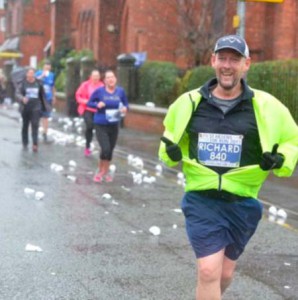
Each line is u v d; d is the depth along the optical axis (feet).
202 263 14.79
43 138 66.64
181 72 85.51
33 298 18.67
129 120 80.48
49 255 23.12
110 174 44.06
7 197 33.91
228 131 15.11
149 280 20.68
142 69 83.76
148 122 75.51
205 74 66.23
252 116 15.08
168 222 29.50
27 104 55.26
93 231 27.12
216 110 15.20
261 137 14.85
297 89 52.37
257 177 15.19
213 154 15.19
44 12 199.00
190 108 15.26
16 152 54.13
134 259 23.07
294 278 21.42
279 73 53.98
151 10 103.76
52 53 156.15
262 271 22.16
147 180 41.32
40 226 27.58
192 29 85.10
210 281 14.74
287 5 85.25
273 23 87.15
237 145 15.10
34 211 30.63
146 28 104.37
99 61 126.41
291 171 15.08
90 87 53.62
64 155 53.36
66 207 31.91
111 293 19.31
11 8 213.87
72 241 25.27
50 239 25.45
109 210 31.73
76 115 98.63
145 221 29.55
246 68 15.17
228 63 14.82
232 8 85.20
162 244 25.38
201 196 15.28
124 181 41.22
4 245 24.25
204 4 84.02
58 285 19.88
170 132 15.62
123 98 39.70
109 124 39.45
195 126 15.35
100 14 126.62
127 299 18.83
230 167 15.17
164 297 19.08
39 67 145.38
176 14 96.78
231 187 14.99
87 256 23.22
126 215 30.71
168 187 39.70
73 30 153.58
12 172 42.73
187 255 23.84
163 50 103.96
